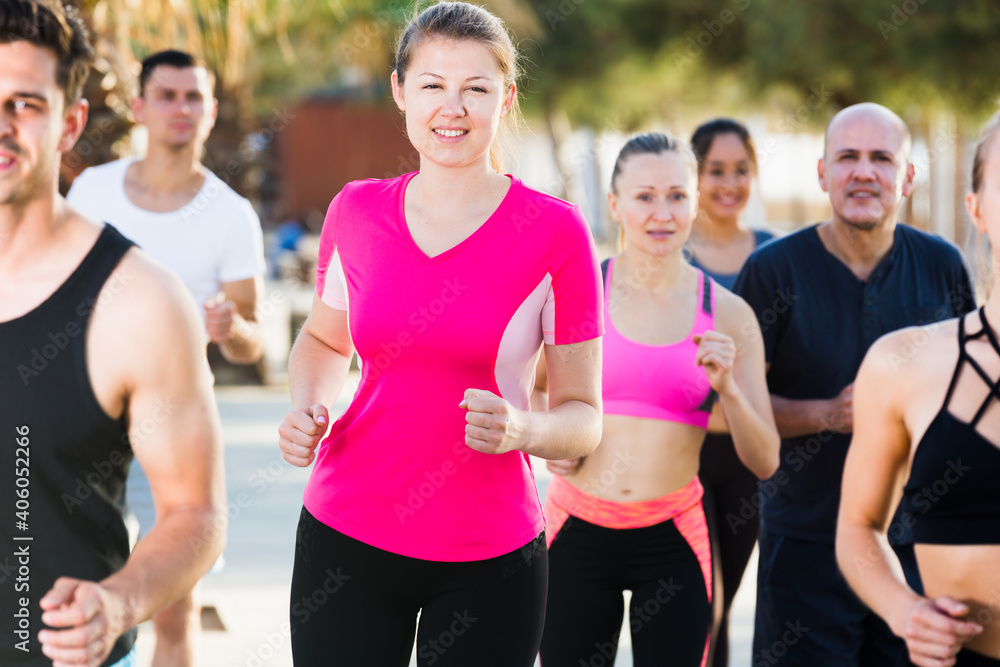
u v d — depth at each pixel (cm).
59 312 249
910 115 2159
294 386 341
